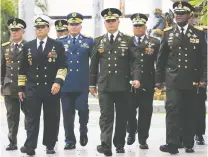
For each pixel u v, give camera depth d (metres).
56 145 9.90
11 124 9.13
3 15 28.98
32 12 19.67
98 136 11.34
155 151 9.12
